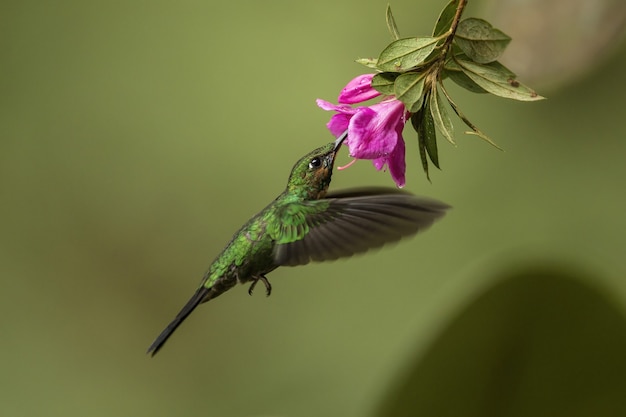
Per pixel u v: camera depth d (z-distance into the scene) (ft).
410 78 13.84
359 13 35.40
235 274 16.56
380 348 31.71
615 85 30.01
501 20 29.32
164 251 35.09
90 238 35.42
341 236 14.56
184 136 36.11
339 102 15.31
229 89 36.06
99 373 34.01
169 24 37.60
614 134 31.14
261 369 33.24
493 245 31.71
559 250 29.55
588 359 19.25
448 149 32.73
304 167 16.44
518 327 19.52
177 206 35.32
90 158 36.22
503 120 32.50
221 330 33.99
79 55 37.86
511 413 19.75
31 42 37.93
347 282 33.37
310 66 35.53
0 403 33.22
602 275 19.19
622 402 19.19
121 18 38.17
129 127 36.40
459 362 19.74
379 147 14.62
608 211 30.99
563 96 30.68
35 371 33.94
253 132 35.53
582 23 28.50
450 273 31.73
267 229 16.26
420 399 19.90
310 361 32.76
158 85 36.88
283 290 33.86
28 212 35.68
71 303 34.76
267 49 36.19
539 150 32.09
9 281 34.91
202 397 33.06
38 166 36.24
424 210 14.02
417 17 34.09
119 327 34.42
